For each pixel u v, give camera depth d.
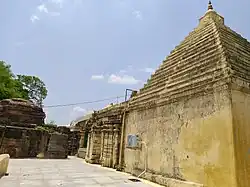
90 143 25.02
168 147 12.20
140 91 17.72
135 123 16.55
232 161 8.23
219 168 8.75
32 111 30.53
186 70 12.59
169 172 11.70
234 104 8.95
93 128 24.42
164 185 11.62
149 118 14.76
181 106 11.80
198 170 9.80
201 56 12.10
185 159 10.73
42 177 12.88
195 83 11.12
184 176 10.55
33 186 10.24
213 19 14.55
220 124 9.17
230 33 13.45
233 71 9.48
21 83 46.69
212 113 9.71
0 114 28.53
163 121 13.12
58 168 17.48
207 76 10.53
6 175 12.87
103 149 21.52
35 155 26.25
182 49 15.24
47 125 33.25
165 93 13.50
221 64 10.10
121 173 16.02
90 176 14.09
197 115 10.56
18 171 14.69
